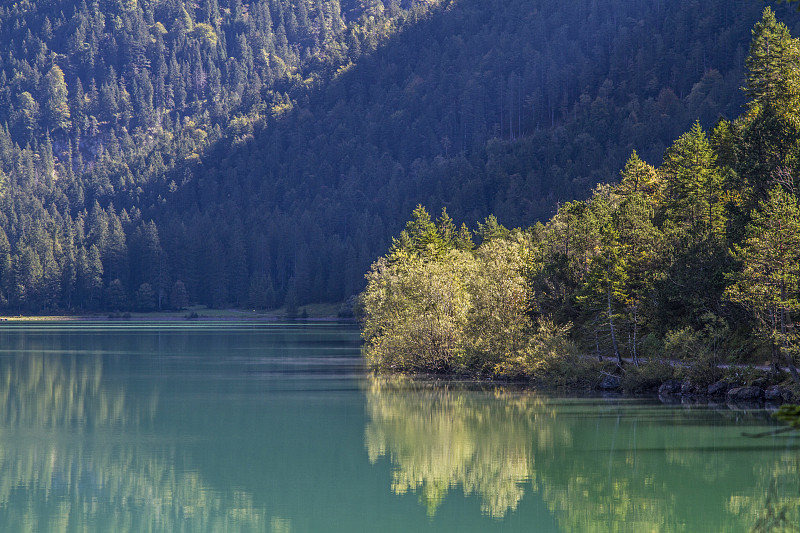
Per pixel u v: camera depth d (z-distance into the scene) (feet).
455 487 151.23
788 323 217.56
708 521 129.29
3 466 168.66
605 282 266.57
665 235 278.67
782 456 168.96
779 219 212.84
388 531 126.72
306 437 194.59
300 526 129.70
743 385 231.09
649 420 205.16
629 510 135.95
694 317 254.06
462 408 231.30
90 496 147.33
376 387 280.92
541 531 126.41
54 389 282.97
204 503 142.82
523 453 175.22
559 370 273.75
